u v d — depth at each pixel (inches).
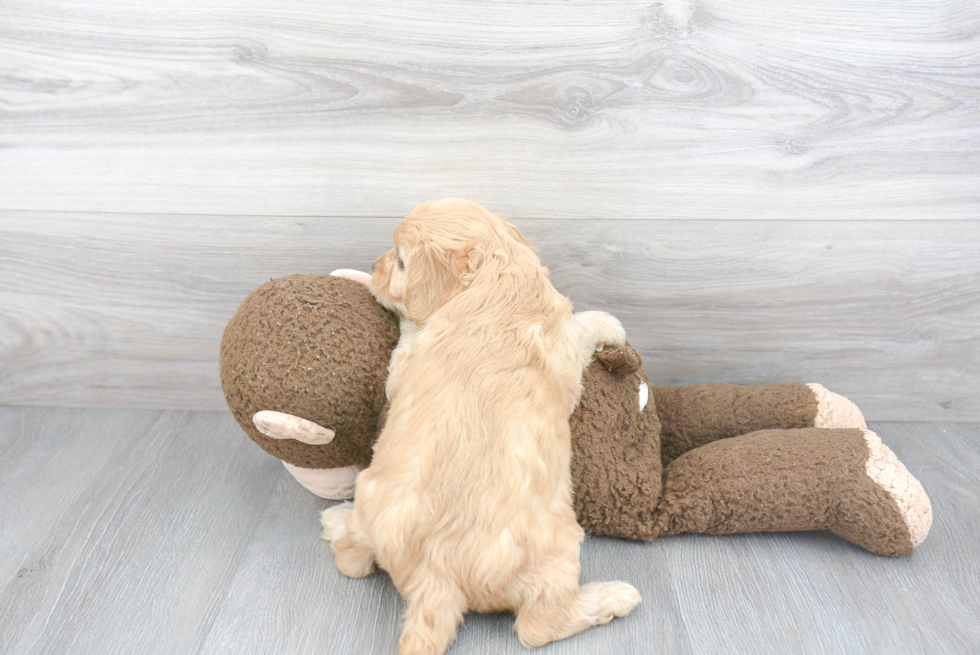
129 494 60.4
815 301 67.4
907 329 68.2
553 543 46.1
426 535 44.6
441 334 47.8
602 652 45.4
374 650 45.6
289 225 65.1
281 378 49.0
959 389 70.8
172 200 64.4
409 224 49.6
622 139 61.8
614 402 55.0
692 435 63.0
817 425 61.0
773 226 64.5
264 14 58.4
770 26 58.5
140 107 61.3
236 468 64.5
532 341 47.5
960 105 60.5
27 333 69.9
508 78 60.0
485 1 57.8
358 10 58.1
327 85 60.4
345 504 55.6
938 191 63.1
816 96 60.5
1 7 58.6
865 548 54.0
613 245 65.4
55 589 49.9
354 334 50.8
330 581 51.3
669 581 51.5
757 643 46.1
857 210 63.9
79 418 71.5
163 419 71.7
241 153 62.7
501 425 45.4
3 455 65.2
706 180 63.1
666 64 59.6
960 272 65.8
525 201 63.9
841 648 45.8
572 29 58.6
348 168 63.0
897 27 58.4
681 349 69.8
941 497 60.7
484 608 45.9
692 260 65.9
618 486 53.9
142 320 69.3
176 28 59.0
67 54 59.9
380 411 51.9
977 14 57.7
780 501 52.7
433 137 61.8
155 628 46.9
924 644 46.1
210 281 67.5
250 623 47.4
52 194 64.2
